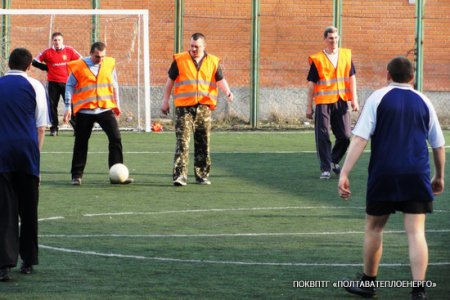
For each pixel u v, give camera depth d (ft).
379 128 33.63
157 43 116.47
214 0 116.16
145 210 55.77
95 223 51.24
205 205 57.88
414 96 33.81
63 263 40.83
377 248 34.32
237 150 90.27
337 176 72.13
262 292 35.70
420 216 33.40
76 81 66.49
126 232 48.49
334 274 38.86
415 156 33.30
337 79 70.18
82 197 60.95
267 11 116.78
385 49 118.42
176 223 51.31
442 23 118.73
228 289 36.17
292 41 117.19
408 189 33.17
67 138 99.14
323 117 70.18
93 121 66.69
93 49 65.98
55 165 77.66
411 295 33.94
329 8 117.91
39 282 37.29
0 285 36.81
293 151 89.76
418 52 117.19
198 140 67.15
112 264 40.65
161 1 116.47
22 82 38.32
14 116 37.91
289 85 117.19
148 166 77.56
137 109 115.34
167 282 37.29
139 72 113.70
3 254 37.01
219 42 116.06
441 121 119.03
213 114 115.75
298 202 59.11
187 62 65.77
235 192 63.52
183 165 66.13
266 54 116.67
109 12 108.47
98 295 35.19
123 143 95.71
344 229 49.55
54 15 115.14
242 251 43.55
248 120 115.96
